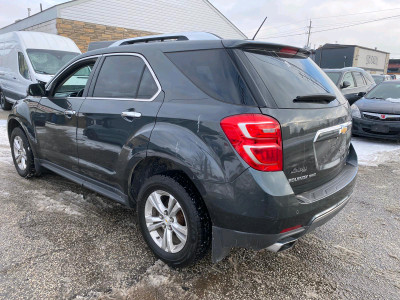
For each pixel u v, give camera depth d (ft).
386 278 8.50
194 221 7.73
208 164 7.17
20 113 13.94
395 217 12.08
